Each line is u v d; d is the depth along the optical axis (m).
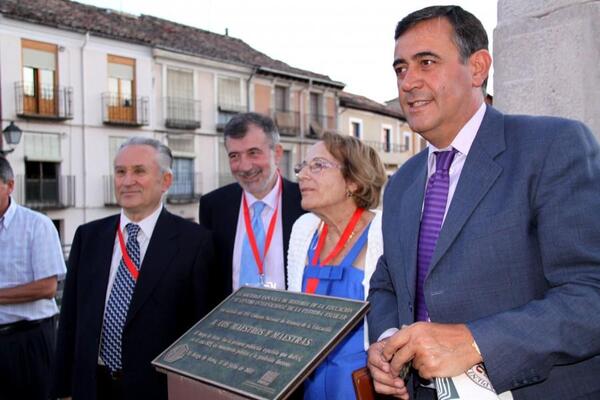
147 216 2.87
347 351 1.98
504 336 1.29
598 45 2.00
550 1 2.15
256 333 1.80
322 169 2.23
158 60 19.61
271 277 3.02
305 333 1.70
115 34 18.25
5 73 16.12
